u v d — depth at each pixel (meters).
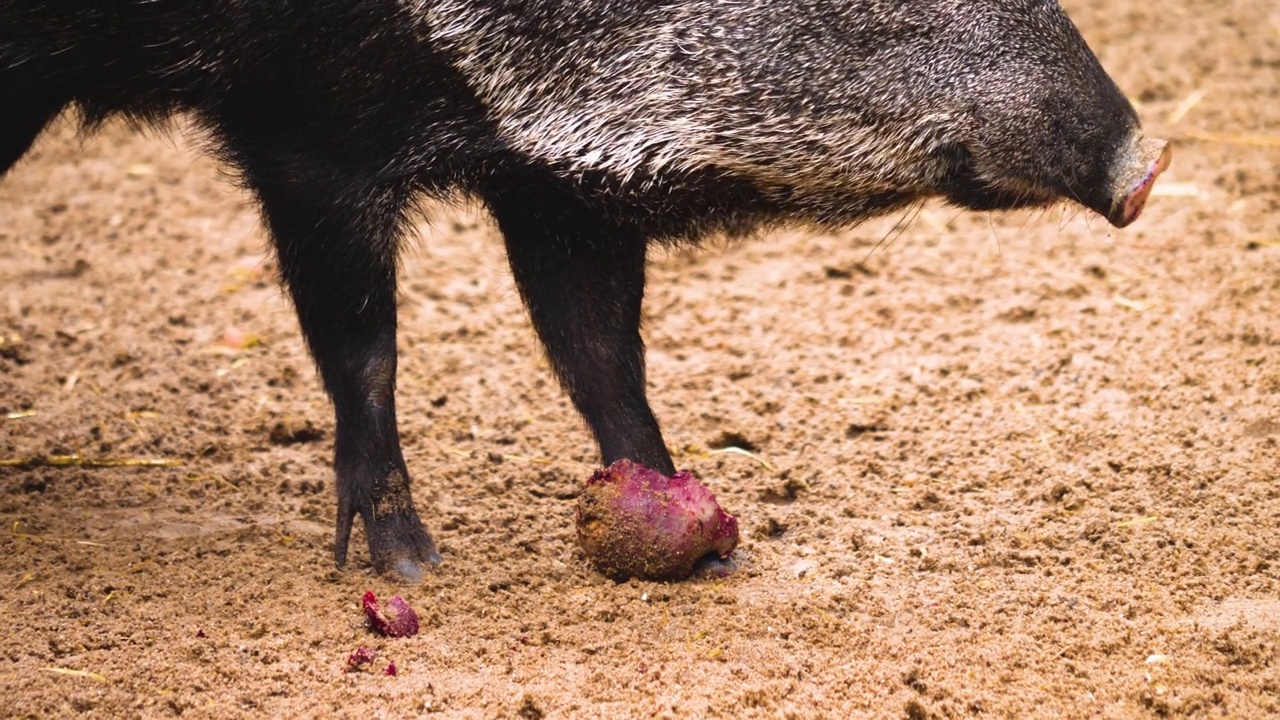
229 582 14.24
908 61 13.05
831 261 23.09
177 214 25.61
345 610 13.71
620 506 14.04
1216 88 28.08
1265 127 26.36
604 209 13.81
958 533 15.23
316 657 12.84
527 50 13.20
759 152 13.31
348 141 13.57
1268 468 16.03
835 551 14.94
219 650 12.92
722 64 13.09
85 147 28.42
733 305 21.81
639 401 15.13
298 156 13.73
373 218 13.84
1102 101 13.09
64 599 13.81
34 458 17.05
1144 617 13.42
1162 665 12.55
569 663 12.74
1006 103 13.01
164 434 17.95
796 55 13.05
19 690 12.25
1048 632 13.16
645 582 14.13
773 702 12.03
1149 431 17.06
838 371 19.53
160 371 19.91
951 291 21.70
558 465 17.11
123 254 23.89
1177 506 15.52
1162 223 23.19
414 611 13.38
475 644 13.05
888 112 13.13
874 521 15.65
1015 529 15.25
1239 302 20.20
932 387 18.73
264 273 23.17
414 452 17.56
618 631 13.27
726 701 11.95
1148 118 27.03
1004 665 12.62
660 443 15.19
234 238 24.67
